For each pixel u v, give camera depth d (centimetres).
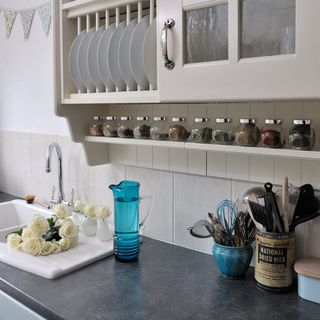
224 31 102
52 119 210
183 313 107
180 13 107
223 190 141
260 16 95
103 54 138
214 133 121
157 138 137
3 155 251
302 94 88
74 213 170
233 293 119
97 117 159
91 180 190
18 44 229
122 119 148
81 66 146
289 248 118
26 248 142
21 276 129
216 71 102
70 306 110
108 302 113
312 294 112
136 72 127
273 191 129
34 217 148
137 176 169
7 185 250
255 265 125
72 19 155
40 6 210
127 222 143
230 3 98
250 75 96
